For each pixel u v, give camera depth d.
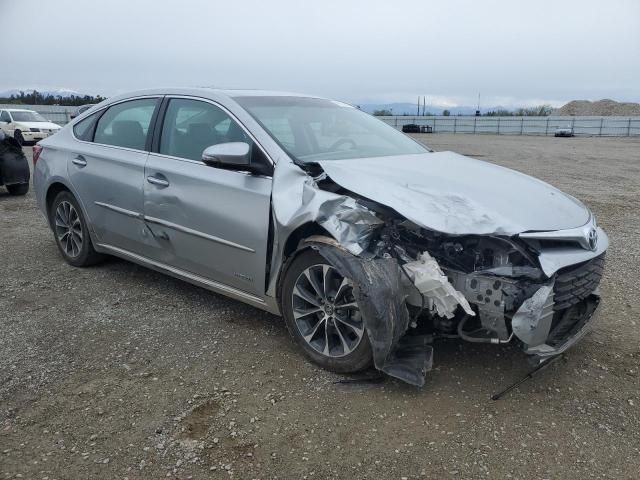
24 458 2.58
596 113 87.94
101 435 2.75
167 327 3.95
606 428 2.86
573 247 3.08
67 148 5.07
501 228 2.91
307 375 3.31
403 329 3.04
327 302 3.28
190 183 3.88
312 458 2.61
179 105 4.27
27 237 6.41
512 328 2.86
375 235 3.16
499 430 2.82
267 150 3.58
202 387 3.18
